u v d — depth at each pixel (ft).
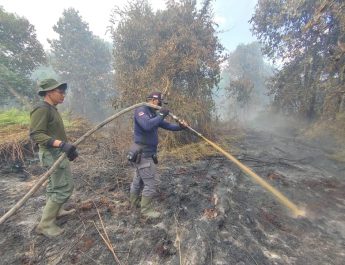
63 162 9.77
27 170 17.37
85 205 12.38
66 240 10.09
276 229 11.50
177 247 9.90
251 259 9.48
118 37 33.81
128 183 15.37
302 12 39.37
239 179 16.89
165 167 18.51
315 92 40.50
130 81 27.61
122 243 10.06
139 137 11.46
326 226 11.87
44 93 9.53
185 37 28.17
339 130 28.86
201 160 20.57
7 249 9.52
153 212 11.87
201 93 27.96
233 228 11.25
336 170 19.57
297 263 9.45
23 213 11.91
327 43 38.17
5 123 23.94
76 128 25.67
